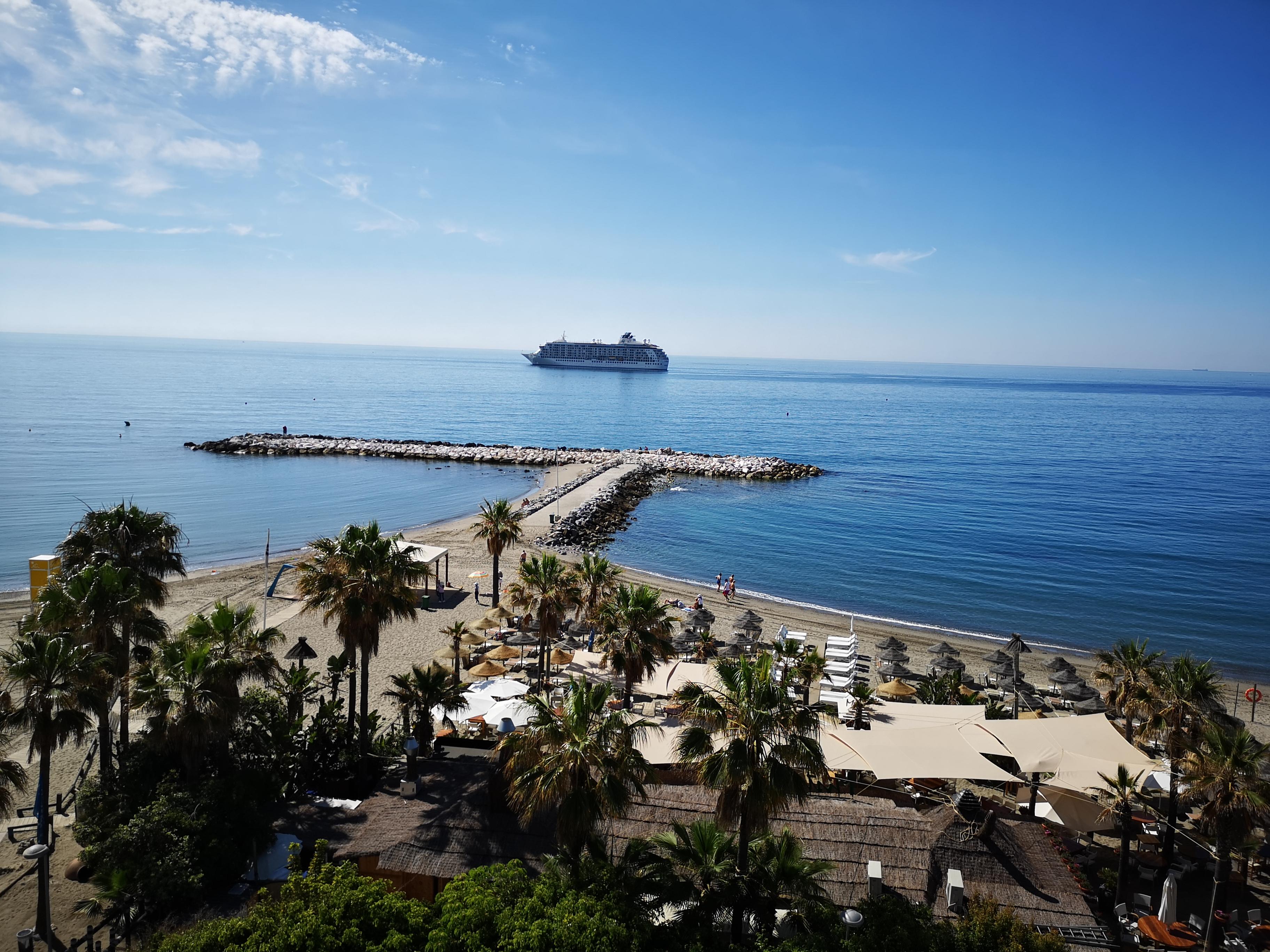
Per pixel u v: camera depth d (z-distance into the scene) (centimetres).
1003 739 3053
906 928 1886
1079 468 14775
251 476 11625
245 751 2769
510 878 1980
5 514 8512
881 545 8525
